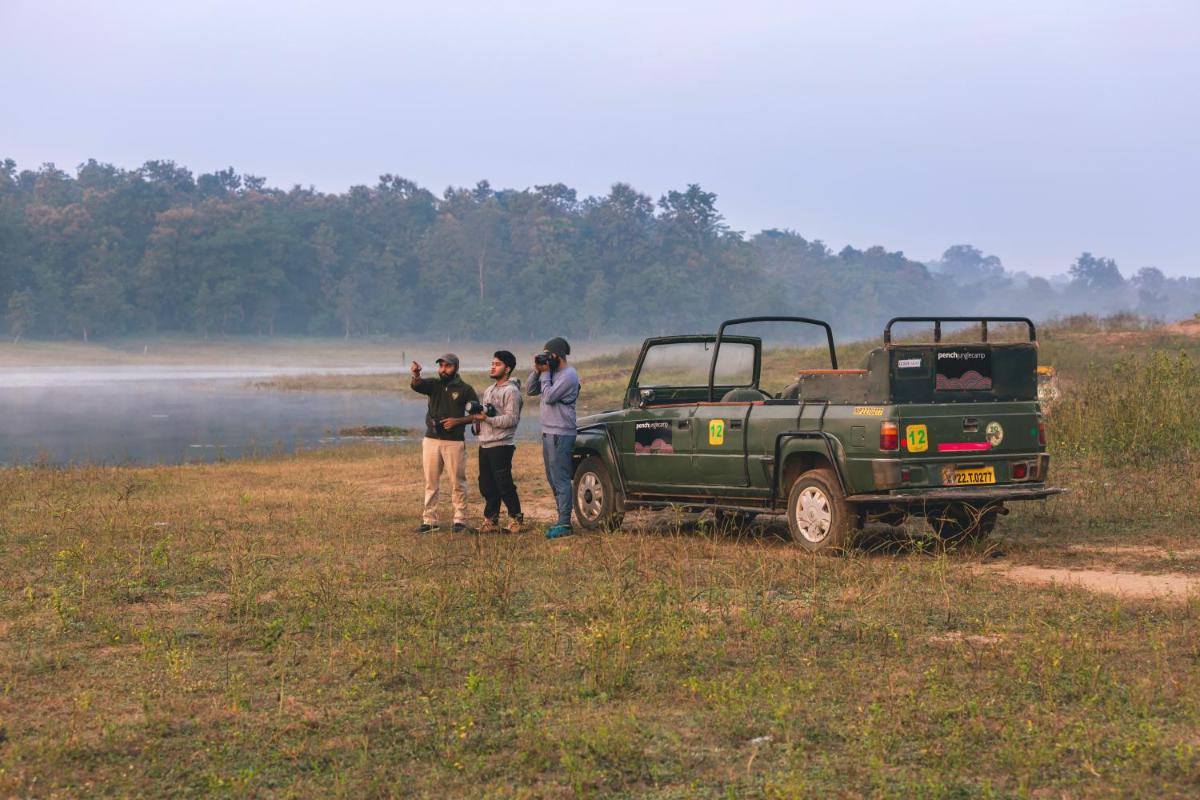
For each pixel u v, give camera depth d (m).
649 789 4.89
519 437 31.31
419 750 5.38
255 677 6.64
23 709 6.09
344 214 190.62
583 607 8.14
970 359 10.27
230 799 4.85
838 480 10.30
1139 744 5.10
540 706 5.98
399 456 23.84
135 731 5.67
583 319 193.25
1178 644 6.89
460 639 7.39
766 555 10.30
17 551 11.25
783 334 90.50
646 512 14.32
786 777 4.95
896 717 5.59
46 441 32.84
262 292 171.25
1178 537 10.88
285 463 22.84
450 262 191.00
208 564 10.24
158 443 32.31
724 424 11.31
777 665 6.63
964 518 10.83
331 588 8.85
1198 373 19.67
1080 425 17.09
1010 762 4.99
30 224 165.62
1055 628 7.25
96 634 7.77
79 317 154.88
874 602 8.21
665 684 6.31
